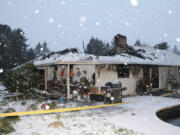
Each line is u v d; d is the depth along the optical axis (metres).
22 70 11.41
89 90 11.22
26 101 9.95
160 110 8.06
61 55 12.36
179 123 7.23
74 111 7.59
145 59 14.50
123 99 11.00
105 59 11.49
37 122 5.85
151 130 5.08
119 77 12.41
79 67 12.55
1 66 34.62
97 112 7.45
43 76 16.08
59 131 4.94
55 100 10.43
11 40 43.50
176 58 19.73
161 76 15.97
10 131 4.82
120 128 5.18
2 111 7.04
